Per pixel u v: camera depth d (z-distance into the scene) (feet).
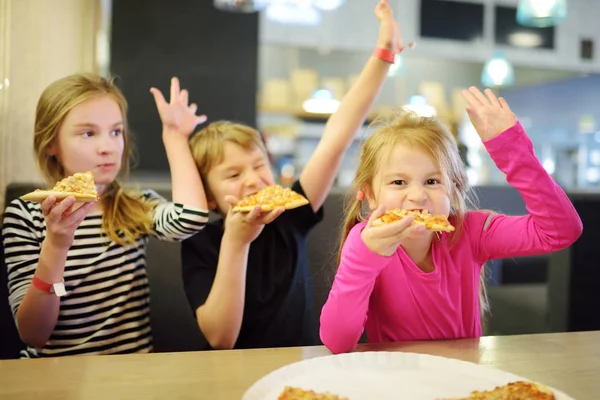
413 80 19.12
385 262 2.80
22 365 2.43
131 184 5.89
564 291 7.06
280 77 18.31
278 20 17.51
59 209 3.06
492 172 18.07
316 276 5.65
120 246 4.13
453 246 3.50
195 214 3.94
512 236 3.41
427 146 3.16
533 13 10.44
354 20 18.17
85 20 8.79
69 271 3.91
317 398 2.01
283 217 4.45
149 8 13.08
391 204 3.14
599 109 20.49
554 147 20.49
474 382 2.23
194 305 3.93
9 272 3.88
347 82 18.04
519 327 7.98
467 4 18.58
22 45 5.20
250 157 4.28
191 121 4.49
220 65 13.66
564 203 3.18
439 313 3.37
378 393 2.14
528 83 20.33
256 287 4.17
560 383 2.29
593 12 19.39
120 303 4.04
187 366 2.43
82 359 2.51
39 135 4.02
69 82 4.03
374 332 3.51
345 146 4.50
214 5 13.44
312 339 4.43
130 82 13.09
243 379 2.29
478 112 3.29
